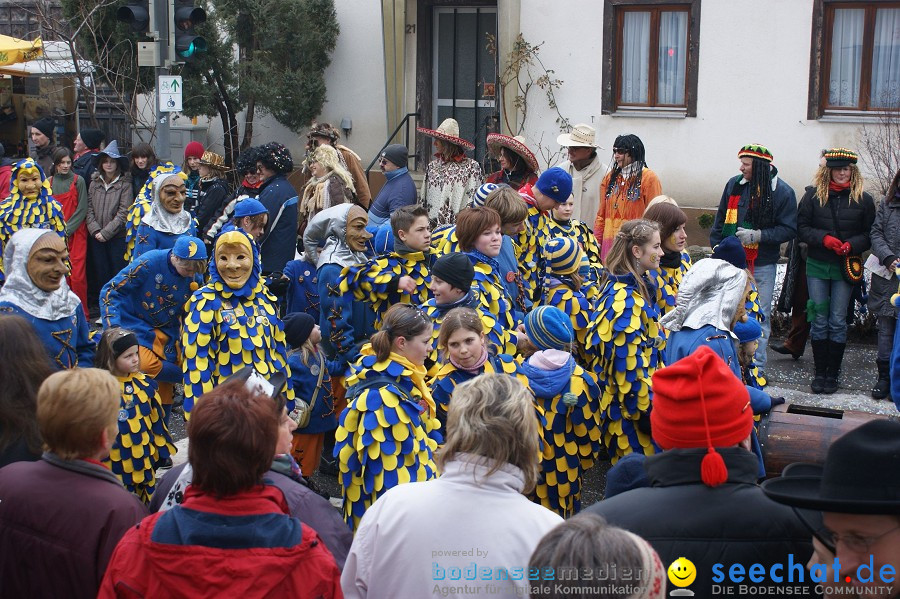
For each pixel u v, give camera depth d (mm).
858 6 11945
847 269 7789
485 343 4859
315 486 6168
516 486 2881
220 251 5551
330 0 13758
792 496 2447
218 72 13305
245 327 5535
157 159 10414
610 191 8500
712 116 12461
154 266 6273
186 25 9633
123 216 10234
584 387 4895
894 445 2363
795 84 12125
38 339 3881
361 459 4066
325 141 9398
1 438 3727
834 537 2455
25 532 3150
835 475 2416
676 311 4754
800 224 8023
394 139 14000
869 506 2303
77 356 5328
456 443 2881
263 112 14117
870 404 7680
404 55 13727
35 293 5133
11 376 3744
